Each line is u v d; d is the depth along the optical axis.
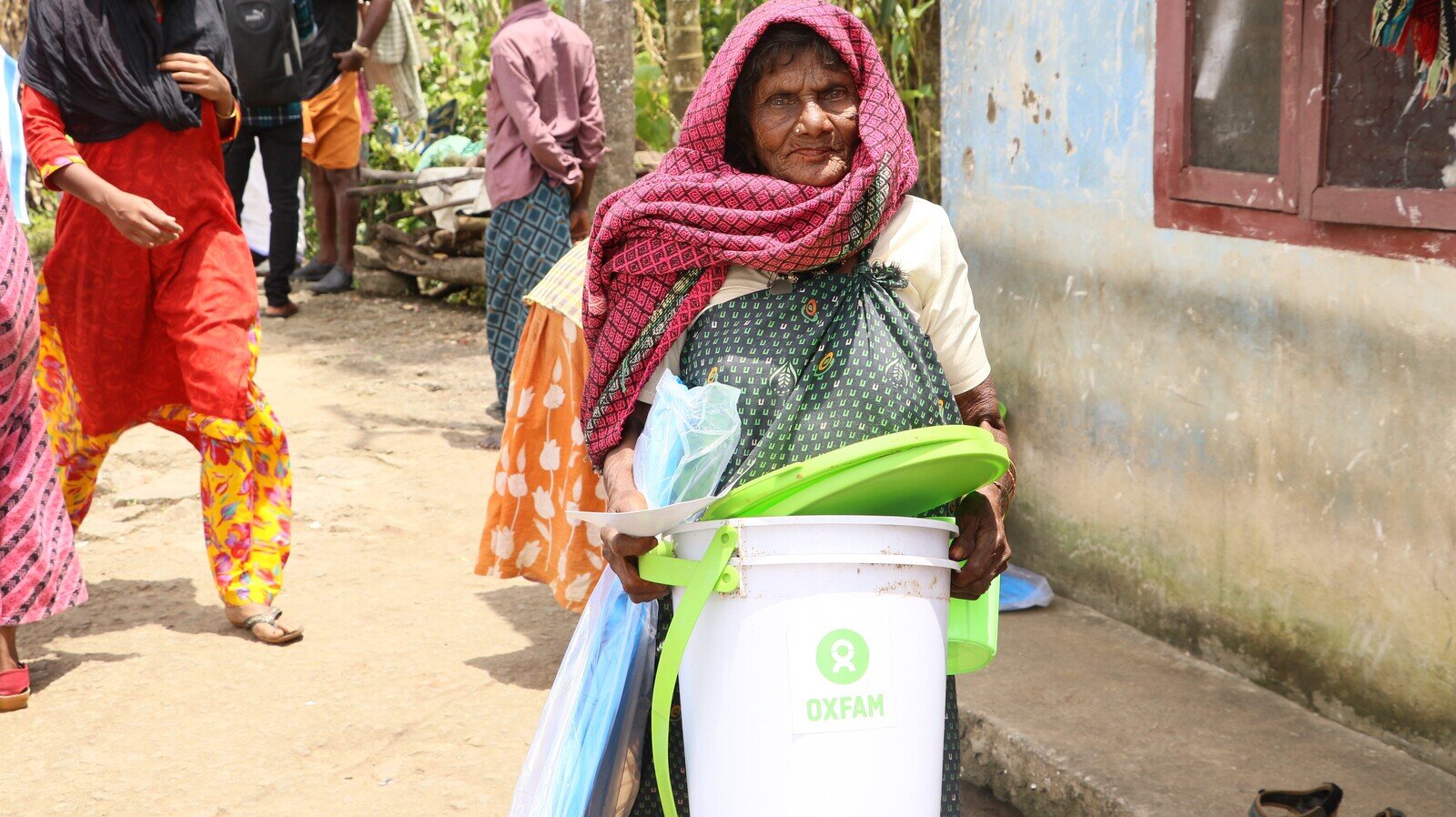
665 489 1.88
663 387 1.93
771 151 1.98
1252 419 3.22
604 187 6.19
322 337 7.80
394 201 9.10
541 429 3.38
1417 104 2.76
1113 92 3.50
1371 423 2.93
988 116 3.96
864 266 1.98
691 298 2.00
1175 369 3.43
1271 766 2.90
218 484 3.89
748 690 1.77
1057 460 3.87
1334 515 3.05
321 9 8.26
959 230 4.14
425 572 4.53
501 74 5.54
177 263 3.73
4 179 3.29
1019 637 3.62
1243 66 3.16
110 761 3.24
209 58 3.67
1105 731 3.07
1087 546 3.80
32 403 3.43
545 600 4.29
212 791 3.10
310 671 3.75
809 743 1.75
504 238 5.71
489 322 5.88
